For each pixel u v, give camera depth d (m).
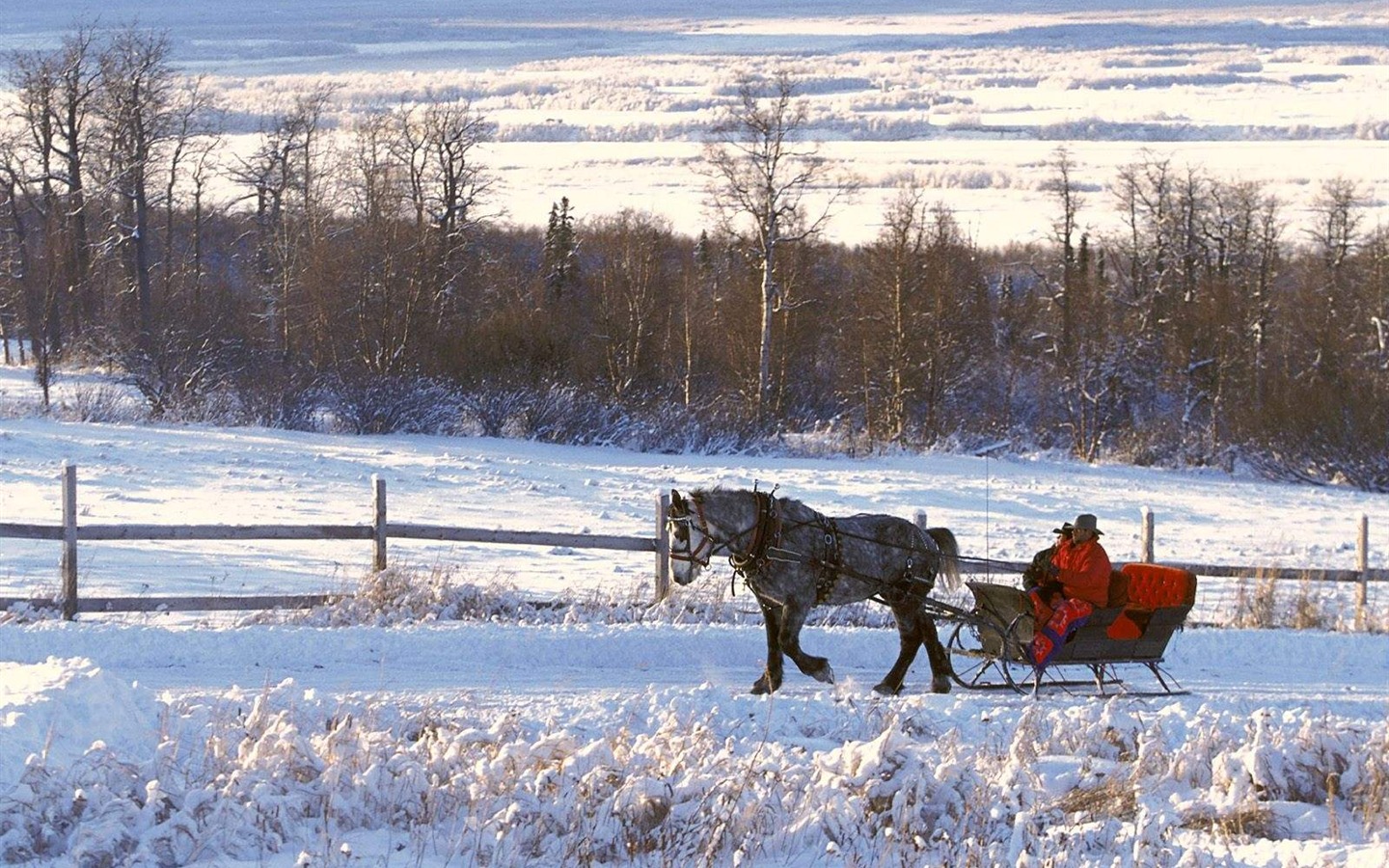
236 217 85.00
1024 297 81.00
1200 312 66.88
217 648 13.55
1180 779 9.71
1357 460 44.97
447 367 49.91
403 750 8.74
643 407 45.91
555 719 10.78
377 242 61.19
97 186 73.44
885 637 15.60
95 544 20.42
